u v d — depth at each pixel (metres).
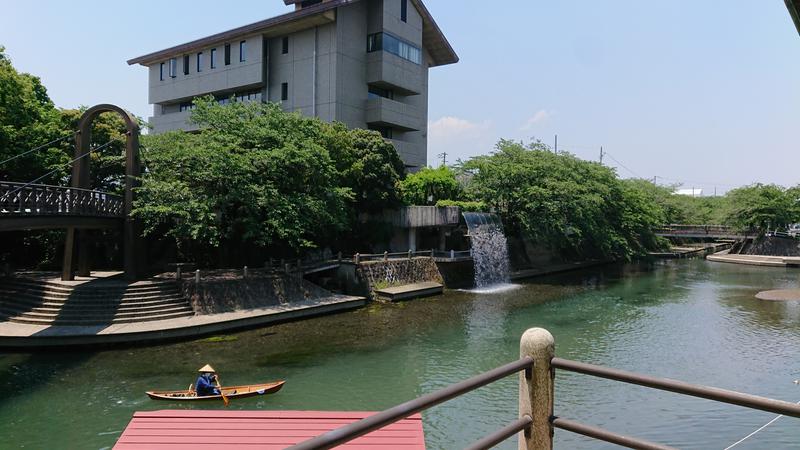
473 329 24.06
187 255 32.53
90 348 19.73
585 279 41.97
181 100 48.62
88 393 15.53
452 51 50.50
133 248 25.55
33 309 22.25
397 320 25.70
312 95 41.38
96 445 12.46
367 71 42.97
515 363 3.12
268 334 22.70
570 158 47.66
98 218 23.64
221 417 8.93
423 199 40.81
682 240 75.19
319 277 32.06
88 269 27.05
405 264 33.94
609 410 14.84
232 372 17.75
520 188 41.25
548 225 41.47
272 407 14.84
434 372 18.09
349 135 35.62
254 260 32.16
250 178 26.86
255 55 42.94
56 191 20.75
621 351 20.86
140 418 8.87
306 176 29.72
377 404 15.23
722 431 13.46
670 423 13.96
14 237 31.92
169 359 18.83
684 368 18.78
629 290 36.22
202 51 46.38
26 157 28.44
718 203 79.12
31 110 30.25
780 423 13.90
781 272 48.56
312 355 19.83
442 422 14.05
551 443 3.26
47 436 12.88
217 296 24.84
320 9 38.81
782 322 26.16
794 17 4.73
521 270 43.12
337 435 2.19
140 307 22.81
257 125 29.31
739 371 18.44
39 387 15.98
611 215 52.94
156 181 25.80
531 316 27.06
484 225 39.16
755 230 65.06
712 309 29.39
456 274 37.12
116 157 29.55
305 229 28.11
